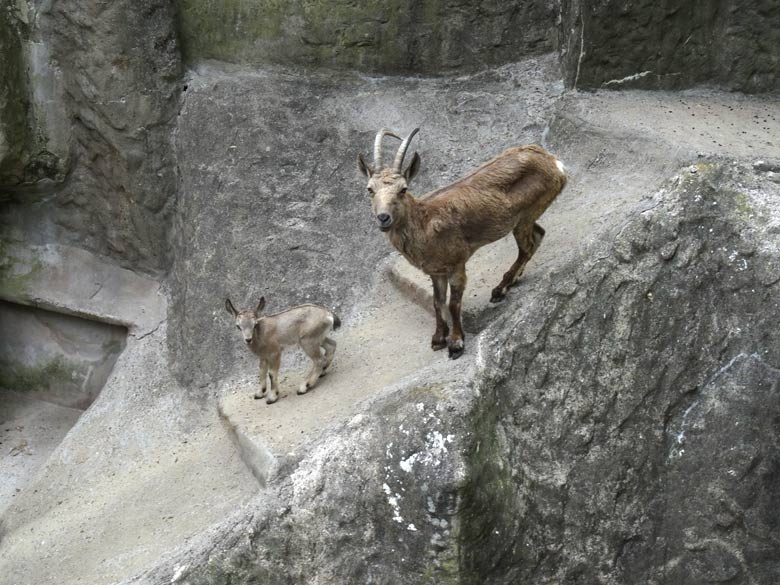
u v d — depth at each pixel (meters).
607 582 6.41
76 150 8.95
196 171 8.58
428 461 5.61
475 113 8.92
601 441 6.39
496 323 6.52
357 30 9.05
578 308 6.46
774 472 6.48
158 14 8.63
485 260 7.49
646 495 6.48
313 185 8.52
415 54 9.16
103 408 8.09
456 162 8.64
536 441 6.24
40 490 7.41
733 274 6.61
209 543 5.86
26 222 9.26
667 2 8.57
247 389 7.52
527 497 6.10
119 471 7.41
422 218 6.22
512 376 6.24
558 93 8.88
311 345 6.91
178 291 8.68
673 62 8.84
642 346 6.50
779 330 6.48
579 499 6.30
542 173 6.63
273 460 6.18
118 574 6.08
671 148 7.46
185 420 7.68
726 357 6.56
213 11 8.95
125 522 6.65
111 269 9.27
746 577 6.57
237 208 8.39
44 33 8.59
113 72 8.56
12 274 9.20
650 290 6.55
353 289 8.09
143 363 8.47
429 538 5.64
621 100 8.67
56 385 9.45
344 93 9.06
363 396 6.57
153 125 8.75
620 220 6.82
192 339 8.06
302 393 6.99
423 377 6.27
